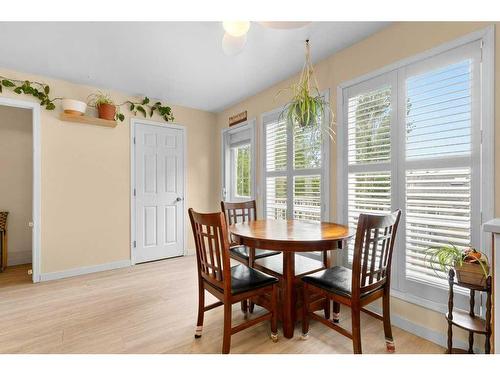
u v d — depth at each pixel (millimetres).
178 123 4094
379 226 1538
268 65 2750
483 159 1618
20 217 3764
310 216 2818
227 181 4328
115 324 2059
